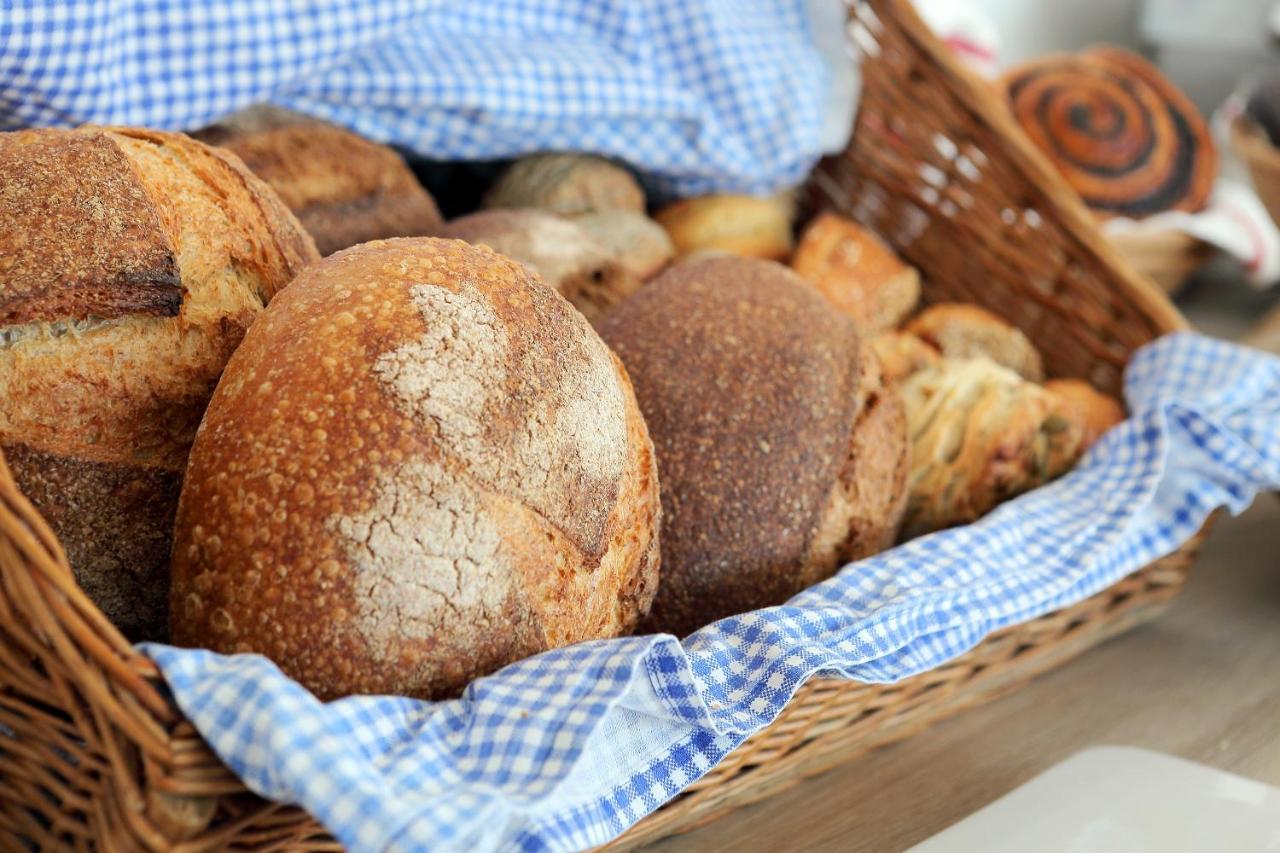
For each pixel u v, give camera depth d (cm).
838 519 71
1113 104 131
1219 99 187
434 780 52
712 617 69
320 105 84
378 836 49
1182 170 131
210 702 49
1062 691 79
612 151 94
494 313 58
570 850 54
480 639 56
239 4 76
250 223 64
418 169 95
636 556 62
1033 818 64
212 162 64
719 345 71
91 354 59
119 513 59
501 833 51
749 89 96
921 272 104
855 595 66
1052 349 98
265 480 55
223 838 51
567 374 59
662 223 99
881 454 73
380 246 60
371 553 54
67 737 52
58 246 57
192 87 76
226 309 62
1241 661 83
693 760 58
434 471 55
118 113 74
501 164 96
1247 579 93
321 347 56
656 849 63
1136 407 87
